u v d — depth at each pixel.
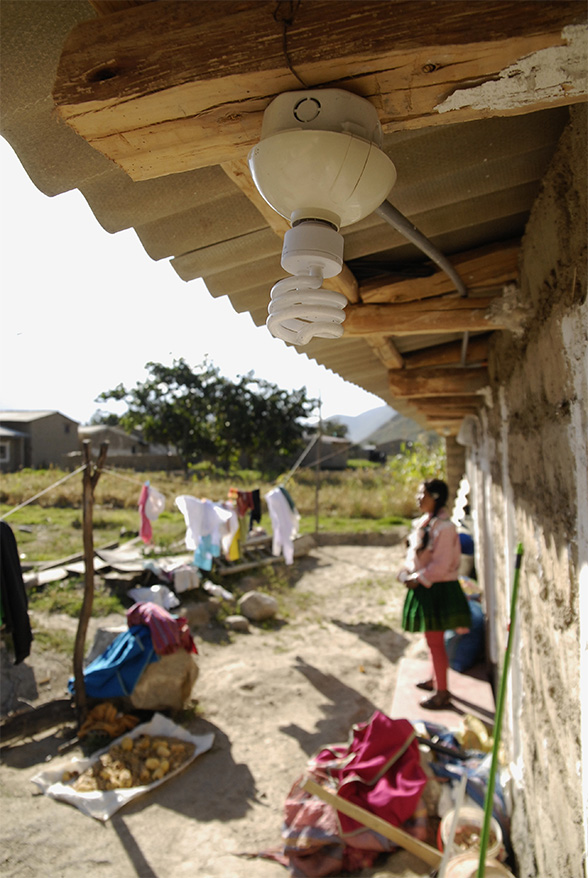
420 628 4.92
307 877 3.30
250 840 3.71
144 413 36.94
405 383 4.47
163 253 2.13
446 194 2.00
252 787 4.33
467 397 5.66
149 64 1.05
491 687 5.39
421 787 3.50
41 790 4.25
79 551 11.28
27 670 5.89
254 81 1.03
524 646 2.98
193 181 1.74
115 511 16.39
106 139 1.19
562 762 1.98
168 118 1.12
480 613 6.03
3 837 3.74
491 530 5.38
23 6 1.21
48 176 1.65
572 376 1.74
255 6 1.01
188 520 7.66
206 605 8.30
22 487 18.42
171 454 38.72
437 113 1.14
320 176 1.03
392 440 54.09
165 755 4.61
